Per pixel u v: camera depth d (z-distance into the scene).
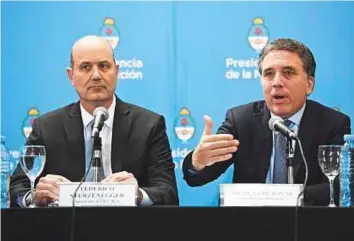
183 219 2.32
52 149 3.56
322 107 3.69
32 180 3.00
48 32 4.74
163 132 3.65
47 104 4.70
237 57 4.71
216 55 4.72
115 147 3.55
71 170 3.52
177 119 4.73
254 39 4.70
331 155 2.85
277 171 3.50
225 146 3.10
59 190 2.76
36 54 4.72
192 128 4.71
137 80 4.72
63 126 3.62
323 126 3.59
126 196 2.70
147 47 4.73
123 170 3.52
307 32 4.72
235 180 3.60
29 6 4.76
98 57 3.53
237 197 2.68
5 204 2.98
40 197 2.96
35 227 2.31
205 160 3.13
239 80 4.70
